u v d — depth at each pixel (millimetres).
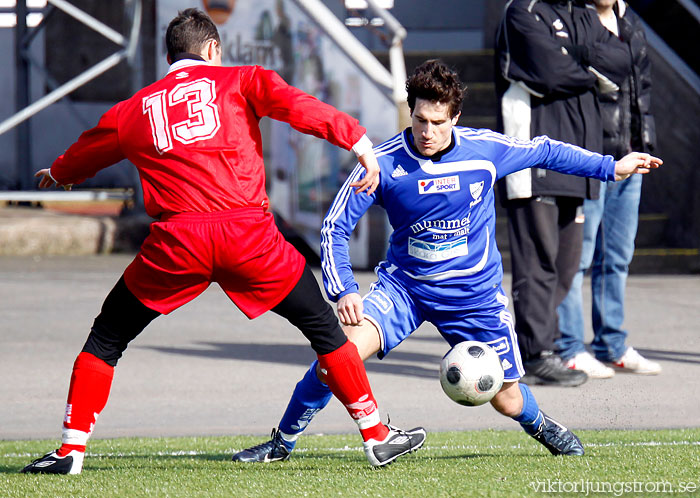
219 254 12594
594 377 23781
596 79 22891
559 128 22703
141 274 12922
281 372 24922
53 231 51531
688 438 17047
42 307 35156
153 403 21328
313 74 44688
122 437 17938
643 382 23297
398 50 44312
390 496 11773
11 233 50844
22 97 64875
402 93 43531
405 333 15242
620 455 14977
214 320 33906
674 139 46031
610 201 24234
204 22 13688
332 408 21453
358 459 15281
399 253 15312
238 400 21641
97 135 13180
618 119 23500
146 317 13273
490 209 15164
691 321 32562
